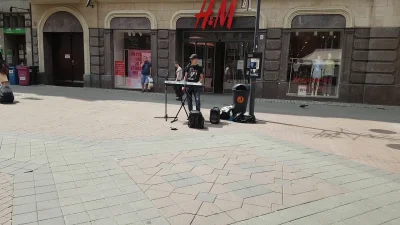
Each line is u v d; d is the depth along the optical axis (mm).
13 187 4129
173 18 15000
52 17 16734
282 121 9406
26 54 18047
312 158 5871
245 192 4258
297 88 14312
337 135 7895
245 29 14625
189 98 8828
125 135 6984
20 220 3354
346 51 13336
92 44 16250
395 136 7969
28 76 16688
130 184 4336
